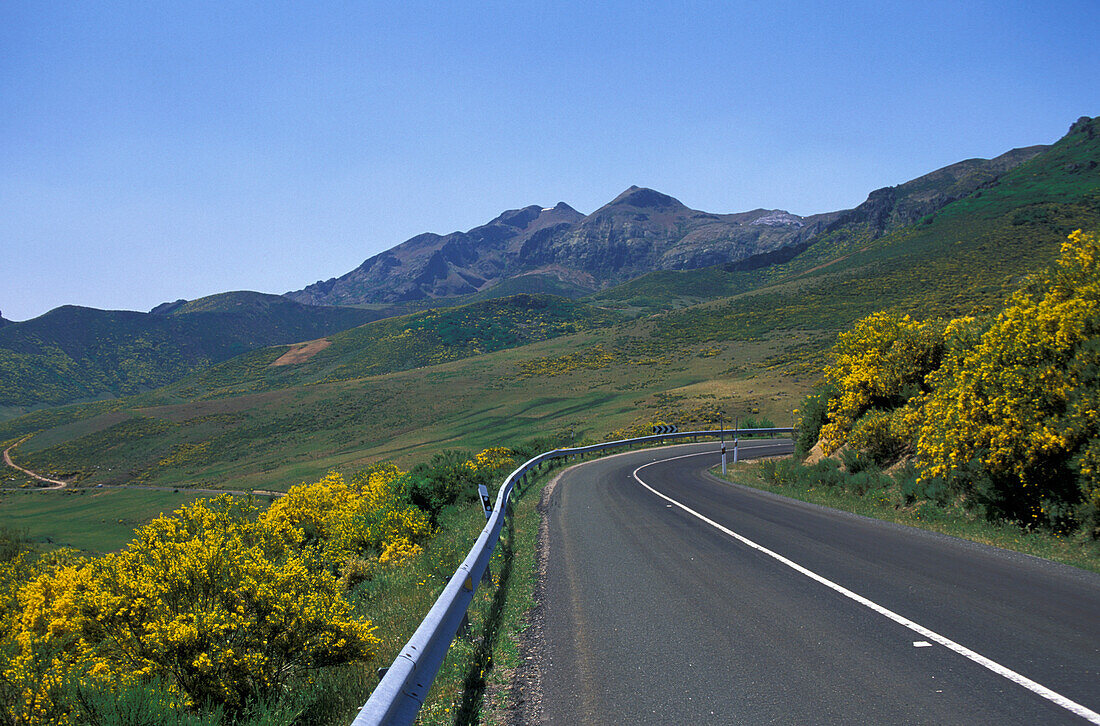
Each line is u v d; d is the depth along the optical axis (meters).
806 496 15.80
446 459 22.45
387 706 3.32
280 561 6.74
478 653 5.68
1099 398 9.15
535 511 16.16
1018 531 9.63
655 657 5.29
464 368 173.38
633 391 114.75
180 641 5.22
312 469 99.25
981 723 3.71
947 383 12.74
